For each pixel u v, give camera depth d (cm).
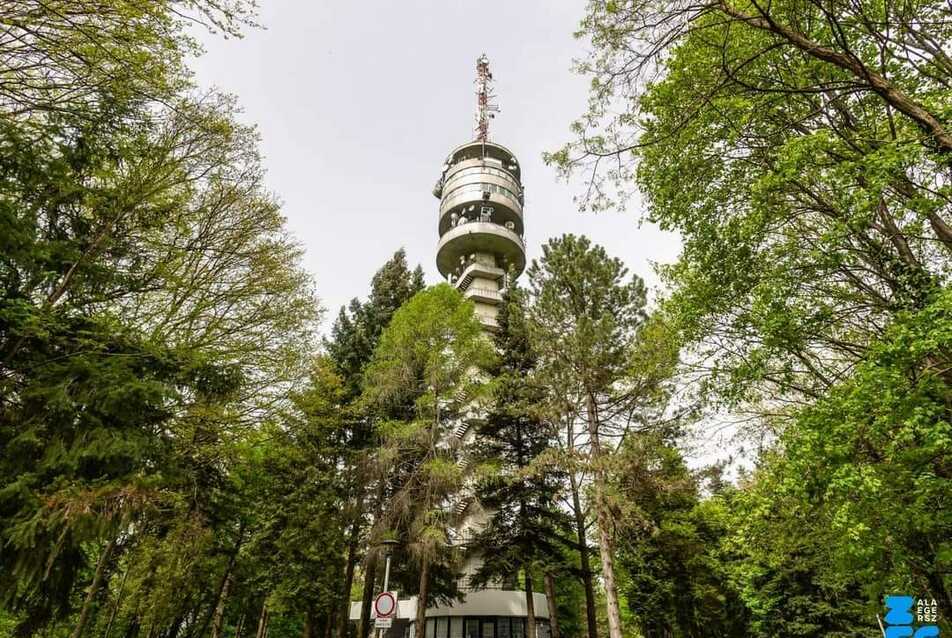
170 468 991
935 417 748
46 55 802
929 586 1188
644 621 2830
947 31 909
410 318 2161
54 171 939
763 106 950
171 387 1010
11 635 819
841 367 1268
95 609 2097
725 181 1092
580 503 2145
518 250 5100
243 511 1809
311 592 2011
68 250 988
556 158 995
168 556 1555
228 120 1339
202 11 759
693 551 2450
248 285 1466
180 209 1330
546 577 2303
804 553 2275
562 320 1962
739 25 955
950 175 849
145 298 1335
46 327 884
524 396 2172
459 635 2717
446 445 1980
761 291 1004
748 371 1019
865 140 862
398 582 2248
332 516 2078
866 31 908
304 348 1588
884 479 839
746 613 3028
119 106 946
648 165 1101
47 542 734
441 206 5425
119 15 794
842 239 895
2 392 848
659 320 1653
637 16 837
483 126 5775
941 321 691
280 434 1677
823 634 2269
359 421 2361
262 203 1517
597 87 919
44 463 777
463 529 2250
